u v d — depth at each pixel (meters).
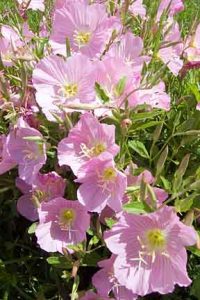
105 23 0.42
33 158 0.40
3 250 0.44
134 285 0.35
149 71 0.43
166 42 0.45
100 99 0.38
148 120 0.43
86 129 0.38
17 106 0.42
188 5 0.72
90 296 0.38
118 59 0.39
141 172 0.39
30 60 0.42
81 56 0.39
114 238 0.36
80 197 0.37
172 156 0.42
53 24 0.43
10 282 0.42
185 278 0.34
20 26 0.49
